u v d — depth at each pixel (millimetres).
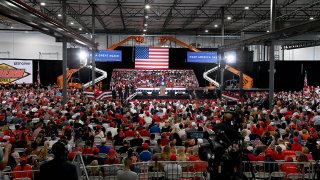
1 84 43812
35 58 47844
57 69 47312
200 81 49969
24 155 10453
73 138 13805
